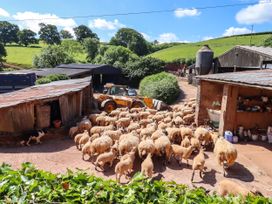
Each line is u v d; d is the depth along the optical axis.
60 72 34.38
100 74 39.84
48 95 13.55
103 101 20.31
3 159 10.02
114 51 51.16
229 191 6.65
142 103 20.77
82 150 10.34
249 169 9.67
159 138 10.30
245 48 25.80
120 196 4.32
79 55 81.25
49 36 128.38
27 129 12.54
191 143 10.88
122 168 8.30
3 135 12.09
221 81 12.47
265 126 14.12
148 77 33.78
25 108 12.39
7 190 4.15
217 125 14.62
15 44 121.88
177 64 55.59
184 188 4.67
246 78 11.72
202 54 33.47
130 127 13.12
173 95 28.33
